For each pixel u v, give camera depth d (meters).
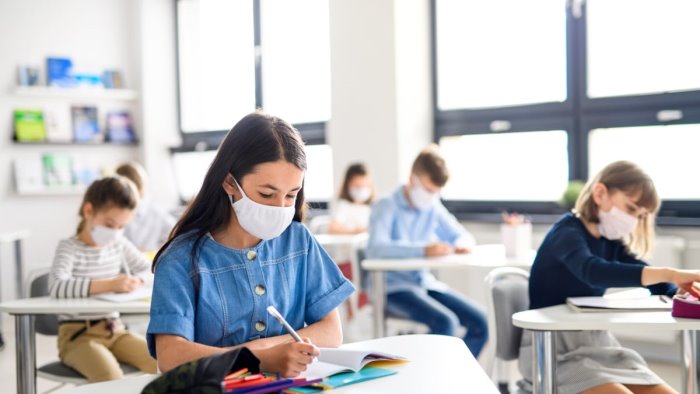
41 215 6.01
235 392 1.20
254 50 6.09
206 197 1.52
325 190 5.70
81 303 2.33
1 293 5.77
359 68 5.03
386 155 4.94
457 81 5.00
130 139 6.46
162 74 6.58
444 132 5.06
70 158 6.15
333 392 1.28
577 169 4.47
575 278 2.25
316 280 1.66
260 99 6.06
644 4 4.17
